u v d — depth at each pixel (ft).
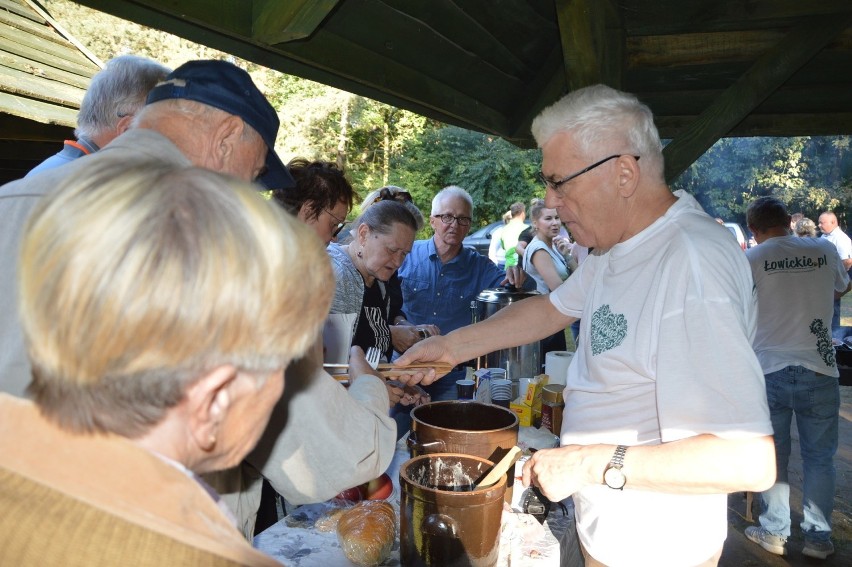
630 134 4.21
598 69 8.04
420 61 8.27
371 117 53.78
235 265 1.53
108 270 1.42
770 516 10.61
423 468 4.04
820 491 10.29
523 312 5.96
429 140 53.06
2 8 14.74
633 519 4.10
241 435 1.83
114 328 1.42
